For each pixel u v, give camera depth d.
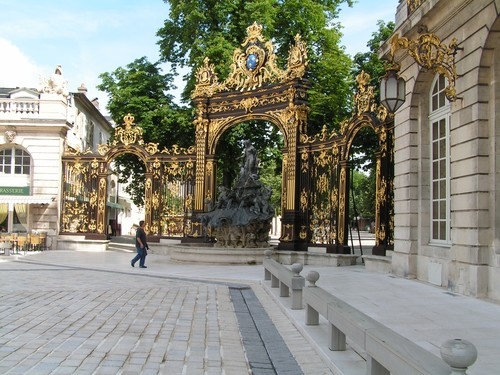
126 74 29.00
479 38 10.08
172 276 15.35
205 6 26.88
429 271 12.42
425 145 13.12
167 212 24.52
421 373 3.65
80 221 26.25
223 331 8.02
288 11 27.06
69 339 7.19
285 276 9.98
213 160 23.44
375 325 5.07
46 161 26.41
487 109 10.15
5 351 6.48
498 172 9.99
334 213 19.78
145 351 6.70
